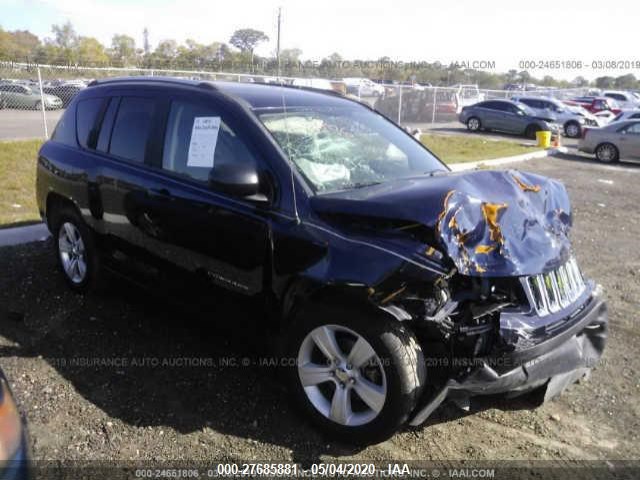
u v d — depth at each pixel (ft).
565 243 11.71
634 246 25.14
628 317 17.03
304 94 14.61
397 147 14.38
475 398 12.39
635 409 12.22
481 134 80.48
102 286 16.28
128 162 14.37
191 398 11.93
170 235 13.11
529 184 11.87
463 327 10.13
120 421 11.13
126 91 15.23
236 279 11.96
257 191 11.23
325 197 10.98
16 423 7.02
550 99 87.51
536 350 10.11
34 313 15.46
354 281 10.01
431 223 9.63
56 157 16.62
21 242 20.94
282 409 11.70
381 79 101.50
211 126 12.69
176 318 15.49
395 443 10.88
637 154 54.44
